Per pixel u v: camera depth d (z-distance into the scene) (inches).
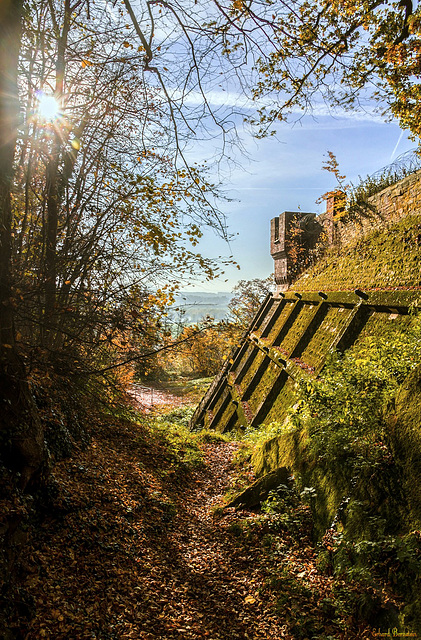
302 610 169.8
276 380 480.4
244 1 192.9
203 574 207.8
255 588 193.9
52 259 245.1
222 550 233.3
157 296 251.3
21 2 165.2
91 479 255.4
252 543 233.9
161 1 192.2
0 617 131.3
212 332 244.1
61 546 188.5
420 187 385.7
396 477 181.5
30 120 204.8
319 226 669.3
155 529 241.6
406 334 259.4
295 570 196.7
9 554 154.3
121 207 256.4
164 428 495.2
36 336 271.9
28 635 136.4
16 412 181.3
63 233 285.6
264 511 262.2
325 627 158.4
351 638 148.6
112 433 368.2
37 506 195.3
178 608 177.6
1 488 166.4
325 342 415.5
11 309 179.0
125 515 237.6
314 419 247.6
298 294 563.8
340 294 428.5
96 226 271.1
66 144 257.0
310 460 257.6
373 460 195.6
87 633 147.3
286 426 365.1
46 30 232.2
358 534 182.5
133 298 239.0
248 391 565.3
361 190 516.4
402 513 168.6
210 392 743.1
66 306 220.8
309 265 653.3
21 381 185.0
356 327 371.2
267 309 712.4
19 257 233.6
